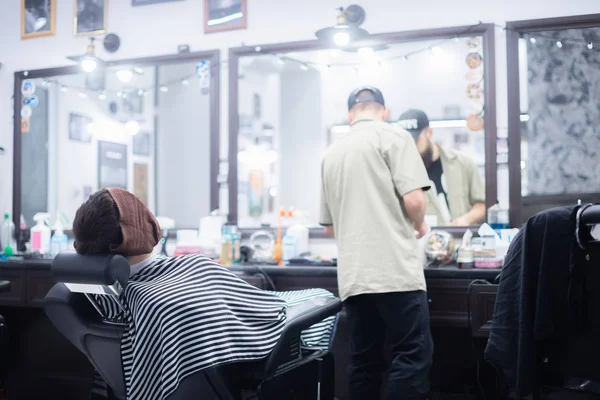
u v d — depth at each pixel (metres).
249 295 1.42
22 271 2.89
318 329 1.74
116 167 4.16
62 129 3.74
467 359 2.74
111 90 3.73
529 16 2.79
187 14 3.28
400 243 2.15
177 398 1.33
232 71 3.21
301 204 5.12
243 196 3.97
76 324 1.39
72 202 3.80
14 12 3.57
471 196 2.99
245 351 1.34
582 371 1.54
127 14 3.37
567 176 2.84
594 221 1.49
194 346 1.28
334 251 2.99
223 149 3.23
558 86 2.83
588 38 2.76
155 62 3.32
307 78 4.95
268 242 3.05
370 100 2.35
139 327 1.29
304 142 5.08
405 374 2.07
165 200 4.57
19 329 3.21
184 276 1.38
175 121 4.55
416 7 2.94
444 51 2.97
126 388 1.31
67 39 3.47
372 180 2.20
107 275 1.22
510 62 2.80
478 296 2.23
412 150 2.20
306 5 3.10
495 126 2.82
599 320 1.51
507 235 2.59
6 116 3.57
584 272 1.52
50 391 3.15
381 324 2.28
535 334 1.56
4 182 3.54
